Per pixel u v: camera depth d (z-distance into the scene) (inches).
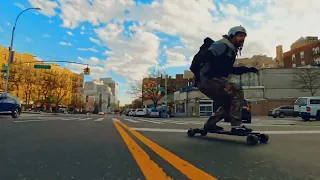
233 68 208.2
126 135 222.2
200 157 125.3
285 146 165.5
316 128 350.0
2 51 2329.0
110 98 6594.5
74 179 84.3
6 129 265.6
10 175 88.5
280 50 3134.8
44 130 258.8
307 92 1594.5
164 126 359.3
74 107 3476.9
